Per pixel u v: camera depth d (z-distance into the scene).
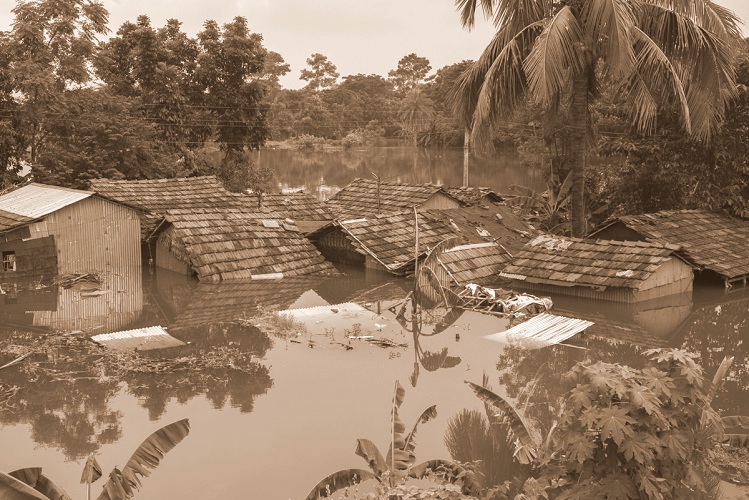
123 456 10.89
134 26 42.62
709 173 27.22
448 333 17.67
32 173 31.97
